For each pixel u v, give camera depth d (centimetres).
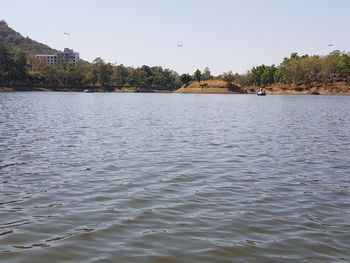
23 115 5041
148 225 1100
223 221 1143
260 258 898
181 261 876
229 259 891
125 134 3241
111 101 10875
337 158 2236
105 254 905
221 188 1531
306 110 7338
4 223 1102
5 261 862
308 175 1791
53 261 868
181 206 1282
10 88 19900
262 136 3241
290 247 960
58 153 2266
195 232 1052
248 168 1928
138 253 913
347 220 1170
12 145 2534
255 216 1195
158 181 1628
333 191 1511
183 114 5966
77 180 1627
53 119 4556
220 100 13125
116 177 1691
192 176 1730
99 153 2288
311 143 2845
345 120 5038
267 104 10069
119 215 1183
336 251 938
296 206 1308
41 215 1176
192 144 2719
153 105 8938
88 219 1143
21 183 1566
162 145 2650
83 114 5547
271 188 1545
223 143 2792
